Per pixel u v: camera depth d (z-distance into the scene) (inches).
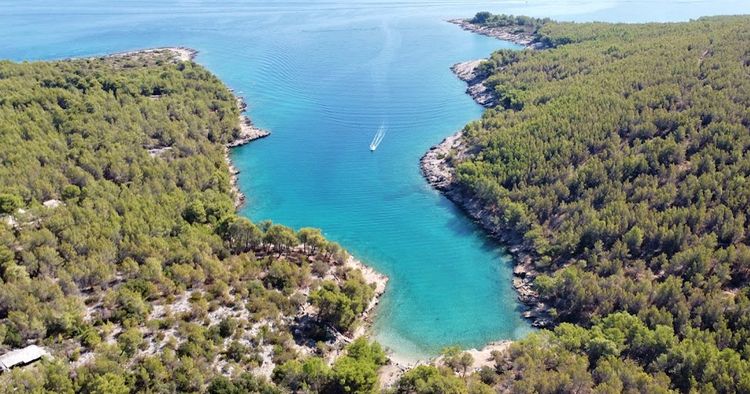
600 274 5007.4
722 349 3902.6
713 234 4869.6
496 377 3841.0
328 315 4471.0
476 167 6845.5
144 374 3533.5
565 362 3759.8
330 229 6235.2
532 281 5251.0
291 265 4953.3
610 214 5462.6
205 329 4101.9
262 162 7864.2
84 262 4495.6
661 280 4768.7
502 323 4776.1
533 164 6555.1
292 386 3671.3
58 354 3698.3
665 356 3735.2
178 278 4613.7
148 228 5103.3
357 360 3882.9
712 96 6614.2
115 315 4160.9
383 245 5925.2
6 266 4252.0
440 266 5570.9
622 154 6235.2
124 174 6328.7
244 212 6589.6
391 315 4872.0
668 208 5349.4
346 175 7490.2
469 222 6353.3
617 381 3496.6
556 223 5807.1
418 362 4281.5
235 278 4773.6
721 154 5649.6
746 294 4320.9
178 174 6496.1
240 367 3858.3
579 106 7450.8
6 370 3506.4
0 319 3941.9
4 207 4913.9
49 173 5851.4
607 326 4232.3
